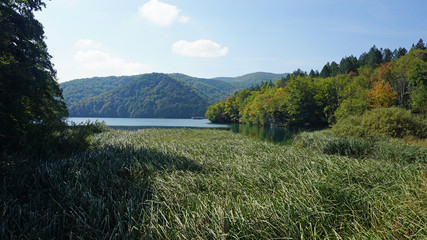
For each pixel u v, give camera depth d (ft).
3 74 25.02
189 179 21.71
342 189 15.51
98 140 45.62
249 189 19.04
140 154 32.76
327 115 169.07
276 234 11.87
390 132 48.70
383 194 15.05
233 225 12.33
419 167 21.39
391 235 10.46
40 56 47.06
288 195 15.83
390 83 152.25
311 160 26.55
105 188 18.75
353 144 37.37
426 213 11.48
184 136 68.39
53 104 48.57
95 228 12.95
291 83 194.08
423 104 100.32
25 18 41.65
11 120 25.80
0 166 20.97
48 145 29.35
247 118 271.49
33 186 18.78
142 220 13.43
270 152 37.40
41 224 13.28
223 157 33.68
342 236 11.62
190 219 13.32
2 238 12.13
